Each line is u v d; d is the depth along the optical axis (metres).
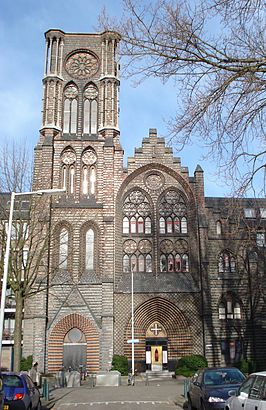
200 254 46.28
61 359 42.69
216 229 47.66
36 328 42.47
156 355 44.62
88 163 49.03
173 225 47.91
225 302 46.06
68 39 53.06
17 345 29.08
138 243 47.09
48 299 43.88
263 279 46.72
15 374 19.47
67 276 44.66
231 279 46.44
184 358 43.00
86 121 50.81
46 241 36.25
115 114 50.50
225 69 13.31
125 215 47.88
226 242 47.19
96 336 43.22
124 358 42.47
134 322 44.72
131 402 25.47
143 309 45.19
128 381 38.44
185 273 46.44
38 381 32.03
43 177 46.81
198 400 19.66
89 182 48.38
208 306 44.69
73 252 45.12
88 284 44.66
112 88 51.19
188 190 48.66
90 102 51.47
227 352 44.66
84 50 52.78
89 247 46.16
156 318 45.47
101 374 38.47
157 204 48.25
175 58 13.30
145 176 48.97
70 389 34.41
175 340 44.78
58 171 48.25
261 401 12.29
